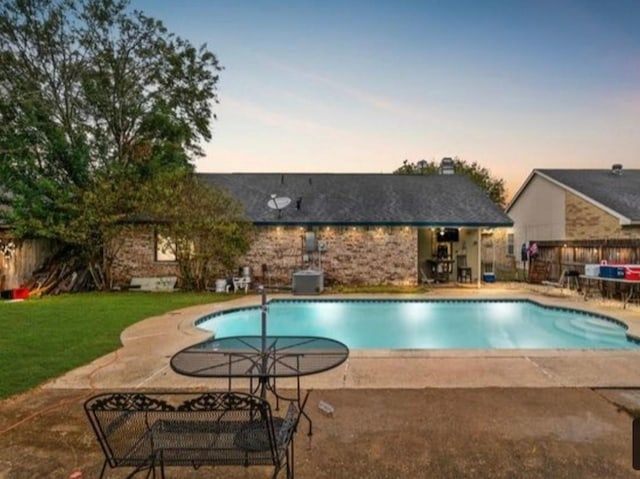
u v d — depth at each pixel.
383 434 3.38
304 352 3.96
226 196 13.52
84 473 2.83
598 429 3.44
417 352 6.02
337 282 14.61
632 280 9.56
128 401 2.29
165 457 2.37
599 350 6.12
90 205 12.22
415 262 14.69
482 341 8.84
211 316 9.08
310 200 15.66
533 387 4.49
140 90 14.70
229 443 2.44
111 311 9.20
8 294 11.36
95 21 13.63
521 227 21.22
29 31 12.95
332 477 2.76
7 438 3.33
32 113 12.52
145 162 14.45
